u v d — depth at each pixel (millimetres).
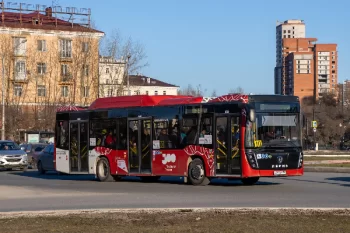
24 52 75625
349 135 88000
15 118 67438
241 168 20734
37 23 78500
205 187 21469
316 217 12172
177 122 22938
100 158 26219
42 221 12234
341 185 21469
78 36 73500
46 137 64500
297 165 21281
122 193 19625
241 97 20984
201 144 22047
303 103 142125
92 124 26656
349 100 113062
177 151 22844
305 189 19875
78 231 10906
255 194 18297
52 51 76625
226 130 21297
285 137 21188
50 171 36250
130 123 24812
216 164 21578
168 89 118250
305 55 169625
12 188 22297
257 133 20719
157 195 18562
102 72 70188
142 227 11297
